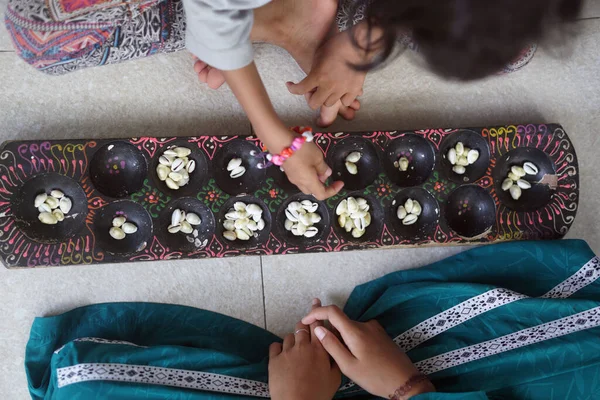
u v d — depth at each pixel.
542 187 1.16
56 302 1.16
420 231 1.14
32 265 1.04
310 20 1.08
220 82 1.17
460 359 1.06
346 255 1.24
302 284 1.23
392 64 1.26
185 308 1.18
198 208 1.10
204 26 0.73
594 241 1.31
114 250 1.07
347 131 1.22
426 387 1.00
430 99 1.28
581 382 1.03
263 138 0.90
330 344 1.05
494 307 1.09
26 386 1.16
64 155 1.06
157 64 1.21
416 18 0.56
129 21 0.95
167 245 1.08
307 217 1.10
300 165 0.93
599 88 1.31
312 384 1.01
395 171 1.15
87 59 1.00
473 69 0.59
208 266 1.20
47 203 1.06
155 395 1.01
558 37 0.57
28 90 1.18
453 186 1.15
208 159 1.10
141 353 1.04
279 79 1.24
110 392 0.99
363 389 1.12
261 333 1.19
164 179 1.09
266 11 1.03
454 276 1.19
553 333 1.05
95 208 1.07
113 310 1.16
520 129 1.15
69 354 1.02
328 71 1.05
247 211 1.10
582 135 1.32
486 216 1.16
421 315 1.13
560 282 1.16
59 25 0.86
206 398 1.02
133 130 1.20
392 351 1.04
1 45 1.18
